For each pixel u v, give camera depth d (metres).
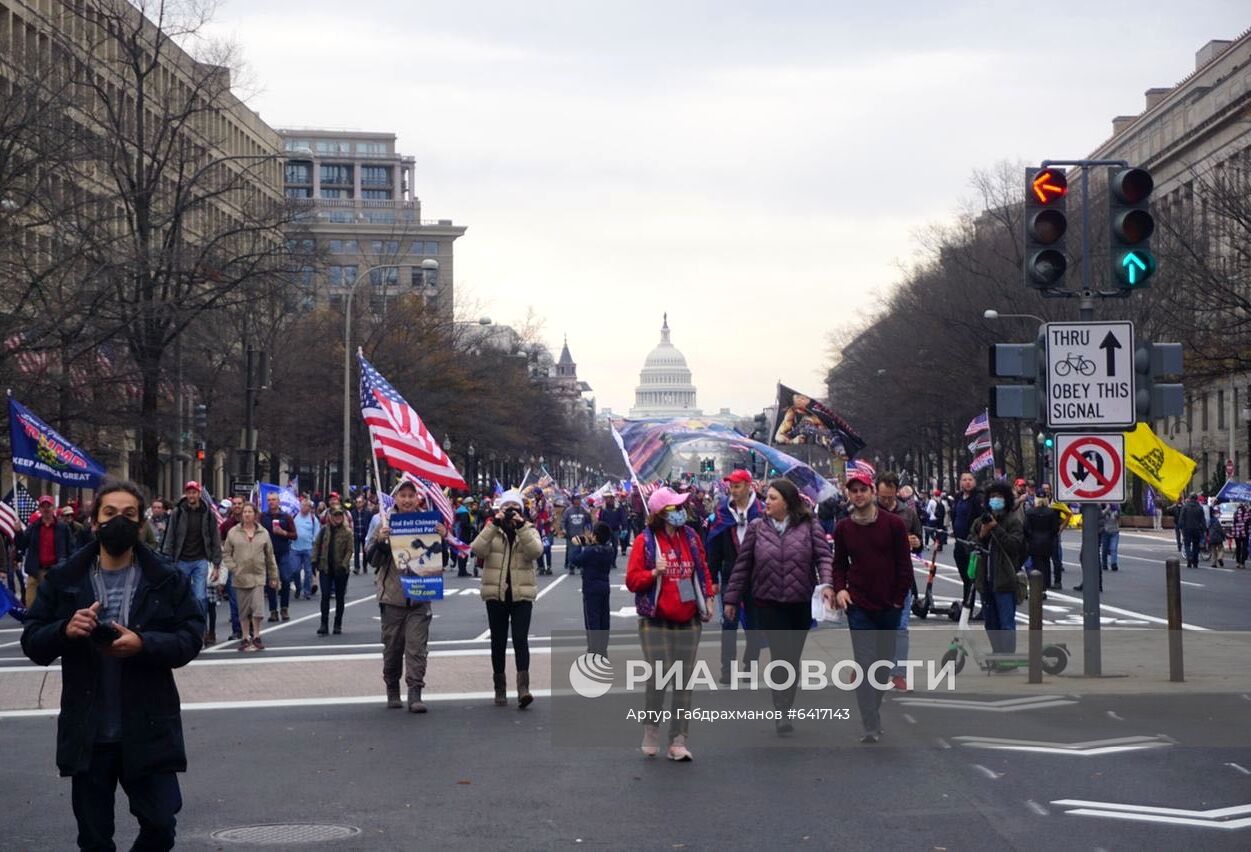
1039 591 16.22
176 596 7.27
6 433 35.19
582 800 10.48
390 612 15.29
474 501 47.47
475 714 14.88
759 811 10.02
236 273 43.06
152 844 7.25
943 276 73.75
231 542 21.66
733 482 17.36
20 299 37.12
